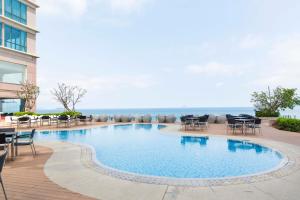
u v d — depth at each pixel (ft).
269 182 20.47
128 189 18.86
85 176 22.27
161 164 30.78
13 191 18.24
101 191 18.40
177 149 40.16
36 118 73.87
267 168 28.37
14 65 98.89
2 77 93.40
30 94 99.35
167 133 55.93
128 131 62.95
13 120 75.25
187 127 66.28
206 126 64.08
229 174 26.25
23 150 35.42
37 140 47.09
